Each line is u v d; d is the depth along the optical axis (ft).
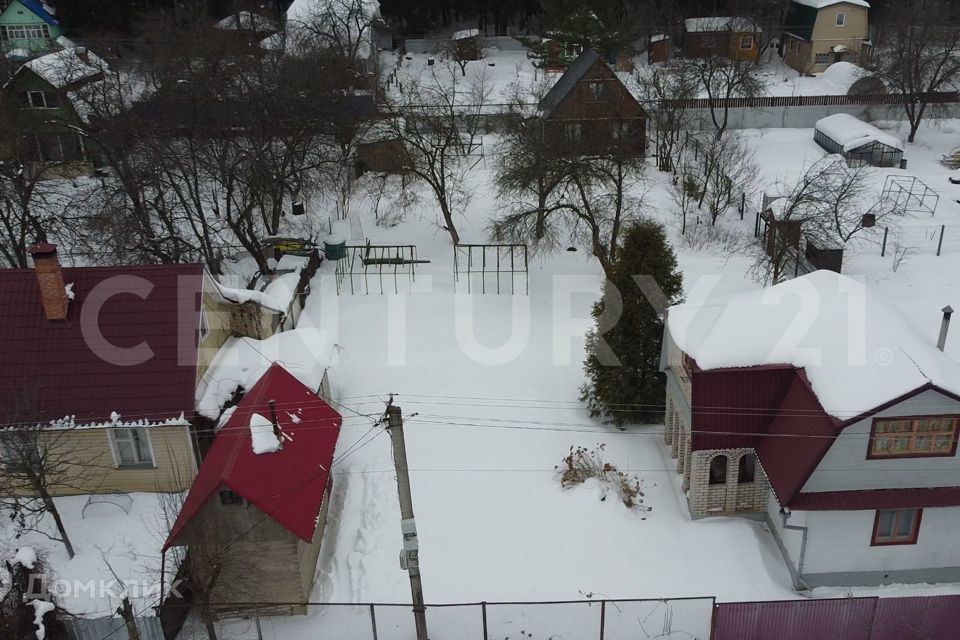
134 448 84.99
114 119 131.54
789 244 132.26
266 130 137.90
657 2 269.23
